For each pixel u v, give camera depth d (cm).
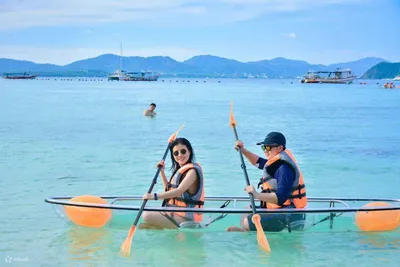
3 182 979
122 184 986
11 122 2159
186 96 5353
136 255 593
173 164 700
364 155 1398
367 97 5431
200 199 670
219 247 621
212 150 1441
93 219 677
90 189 938
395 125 2272
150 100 4347
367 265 570
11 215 750
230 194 927
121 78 16138
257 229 625
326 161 1298
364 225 680
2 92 5831
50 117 2434
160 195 648
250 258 589
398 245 637
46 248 613
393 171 1171
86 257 586
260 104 3938
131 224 683
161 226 671
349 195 946
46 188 936
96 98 4575
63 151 1368
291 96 5631
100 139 1634
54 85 9550
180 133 1847
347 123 2353
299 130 2034
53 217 741
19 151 1358
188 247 620
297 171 657
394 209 675
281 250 614
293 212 652
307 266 567
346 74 13925
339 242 645
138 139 1650
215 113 2878
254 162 734
